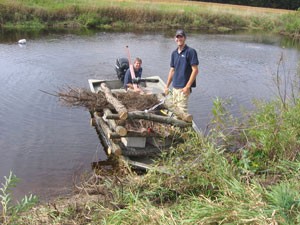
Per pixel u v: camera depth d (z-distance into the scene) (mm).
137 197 4422
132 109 6250
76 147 6777
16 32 19234
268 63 15773
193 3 36906
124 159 5875
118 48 16562
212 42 20688
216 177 4645
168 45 18203
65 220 4246
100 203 4570
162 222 3807
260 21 29484
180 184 4758
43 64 12773
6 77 10930
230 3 46562
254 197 3930
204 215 3818
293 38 26047
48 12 22438
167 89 7289
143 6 27188
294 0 47531
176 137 6141
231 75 13227
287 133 5539
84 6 24031
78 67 12719
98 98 6754
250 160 5277
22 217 4250
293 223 3426
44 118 8039
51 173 5828
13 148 6609
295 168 4848
